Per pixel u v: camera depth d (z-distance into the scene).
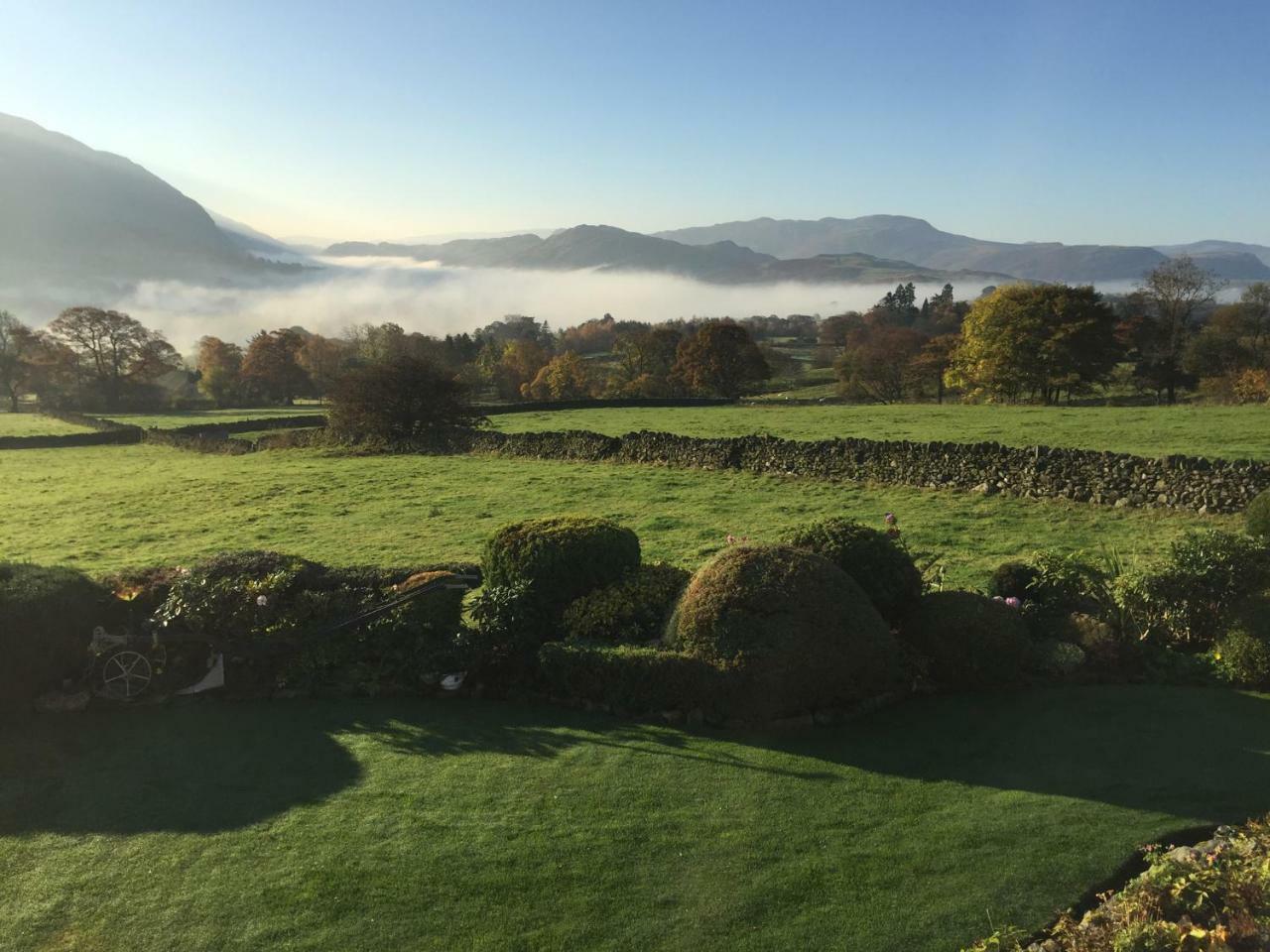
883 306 192.75
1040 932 4.73
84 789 6.70
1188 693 7.95
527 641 8.75
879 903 5.03
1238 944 4.14
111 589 9.48
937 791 6.29
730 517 19.28
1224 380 57.97
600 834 5.86
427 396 39.06
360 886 5.36
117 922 5.08
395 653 8.70
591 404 58.94
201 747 7.43
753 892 5.17
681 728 7.51
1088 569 9.65
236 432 52.12
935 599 8.65
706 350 86.25
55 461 41.66
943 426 34.38
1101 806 5.98
